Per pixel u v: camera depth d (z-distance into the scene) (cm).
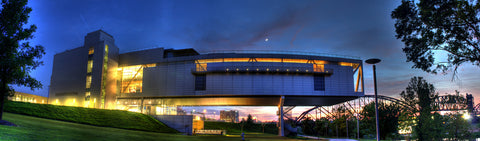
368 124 8725
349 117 10175
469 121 5169
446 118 5094
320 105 11000
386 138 8281
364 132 8919
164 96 9238
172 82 9181
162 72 9381
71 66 9875
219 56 8919
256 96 9050
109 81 9338
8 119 3083
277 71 8750
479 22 2247
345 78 9156
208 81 8938
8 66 2592
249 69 8744
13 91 2805
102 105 8925
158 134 4909
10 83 2719
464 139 4994
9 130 2317
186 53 9919
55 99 9975
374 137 8588
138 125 5738
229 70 8756
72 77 9706
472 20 2258
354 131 8994
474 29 2283
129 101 9675
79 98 9256
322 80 9031
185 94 8981
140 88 9694
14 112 3956
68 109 5056
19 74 2652
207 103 9656
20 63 2622
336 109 10900
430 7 2391
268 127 13275
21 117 3584
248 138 5366
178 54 10019
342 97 9300
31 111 4206
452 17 2395
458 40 2398
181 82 9094
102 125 4866
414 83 5334
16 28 2684
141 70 9838
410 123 5231
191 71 9012
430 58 2570
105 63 9256
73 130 3303
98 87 8912
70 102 9438
